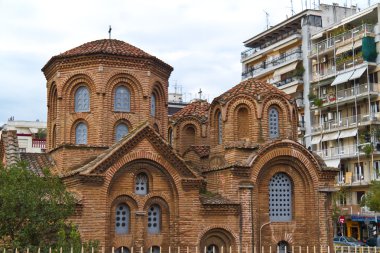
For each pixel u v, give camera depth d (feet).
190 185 109.81
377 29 222.28
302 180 119.85
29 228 81.92
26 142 266.57
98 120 117.29
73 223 95.76
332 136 239.09
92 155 115.65
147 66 122.52
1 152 126.41
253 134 119.34
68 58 120.37
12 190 80.18
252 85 125.29
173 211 109.50
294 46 272.10
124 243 105.29
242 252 111.14
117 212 106.42
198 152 137.49
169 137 152.56
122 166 105.81
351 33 232.94
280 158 117.60
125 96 121.19
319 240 117.29
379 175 203.31
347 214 215.72
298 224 118.32
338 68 239.50
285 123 122.11
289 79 268.00
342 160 234.58
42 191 85.15
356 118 224.74
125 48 124.57
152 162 108.68
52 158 120.06
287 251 117.08
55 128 123.85
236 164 113.39
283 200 118.73
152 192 108.58
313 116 257.34
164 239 108.58
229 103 120.88
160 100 128.06
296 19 271.69
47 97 130.21
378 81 220.64
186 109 153.28
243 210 112.88
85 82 120.06
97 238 101.50
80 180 102.06
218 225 110.52
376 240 186.29
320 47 251.60
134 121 120.37
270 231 116.06
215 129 126.21
